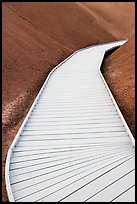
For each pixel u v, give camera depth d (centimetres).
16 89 1077
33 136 743
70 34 2606
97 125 798
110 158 639
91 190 542
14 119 866
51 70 1460
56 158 643
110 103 972
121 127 785
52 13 2778
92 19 3506
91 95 1054
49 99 1012
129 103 981
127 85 1145
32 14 2447
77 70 1473
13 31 1628
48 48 1798
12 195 525
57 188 550
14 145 691
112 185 554
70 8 3238
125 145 692
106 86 1136
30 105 976
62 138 729
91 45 2680
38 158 644
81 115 870
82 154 657
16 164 625
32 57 1460
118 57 1770
